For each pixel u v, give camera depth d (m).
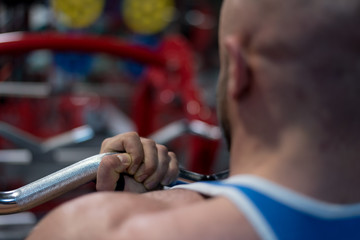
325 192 0.58
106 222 0.60
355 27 0.57
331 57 0.57
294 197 0.57
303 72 0.58
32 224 2.54
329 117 0.58
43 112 3.36
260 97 0.61
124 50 2.51
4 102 3.18
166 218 0.58
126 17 3.63
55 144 2.41
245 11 0.61
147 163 0.92
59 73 2.95
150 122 2.88
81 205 0.64
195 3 4.39
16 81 3.39
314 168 0.58
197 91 2.58
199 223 0.57
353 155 0.59
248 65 0.61
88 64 3.03
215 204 0.58
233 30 0.62
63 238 0.61
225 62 0.66
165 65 2.59
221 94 0.67
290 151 0.59
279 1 0.59
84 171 0.89
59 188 0.89
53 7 3.22
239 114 0.64
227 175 0.98
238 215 0.56
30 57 3.33
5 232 2.50
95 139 2.50
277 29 0.59
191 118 2.39
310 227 0.56
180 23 4.22
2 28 3.26
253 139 0.62
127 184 0.92
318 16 0.57
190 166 2.37
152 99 2.86
